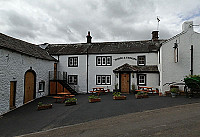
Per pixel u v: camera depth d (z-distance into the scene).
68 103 10.45
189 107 7.96
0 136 5.35
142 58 16.67
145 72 15.41
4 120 7.41
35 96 13.56
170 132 4.72
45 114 8.22
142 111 7.71
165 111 7.41
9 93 9.62
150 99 11.08
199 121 5.66
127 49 17.45
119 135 4.74
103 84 17.39
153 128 5.17
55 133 5.32
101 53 17.56
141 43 18.44
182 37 12.88
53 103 11.60
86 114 7.72
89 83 17.81
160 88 13.84
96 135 4.87
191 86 10.80
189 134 4.50
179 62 12.83
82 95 15.95
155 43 17.81
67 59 18.53
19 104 10.83
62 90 16.20
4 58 9.12
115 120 6.44
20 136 5.29
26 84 12.05
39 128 6.01
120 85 16.14
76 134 5.07
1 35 11.27
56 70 18.58
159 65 14.79
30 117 7.75
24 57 11.62
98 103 10.58
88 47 19.34
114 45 18.97
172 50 13.04
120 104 9.79
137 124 5.71
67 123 6.44
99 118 6.91
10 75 9.77
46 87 15.78
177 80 12.81
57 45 21.08
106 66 17.47
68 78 18.45
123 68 15.88
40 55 14.72
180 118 6.12
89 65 17.89
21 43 13.57
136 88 15.41
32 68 12.96
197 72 12.45
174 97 11.44
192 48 12.59
